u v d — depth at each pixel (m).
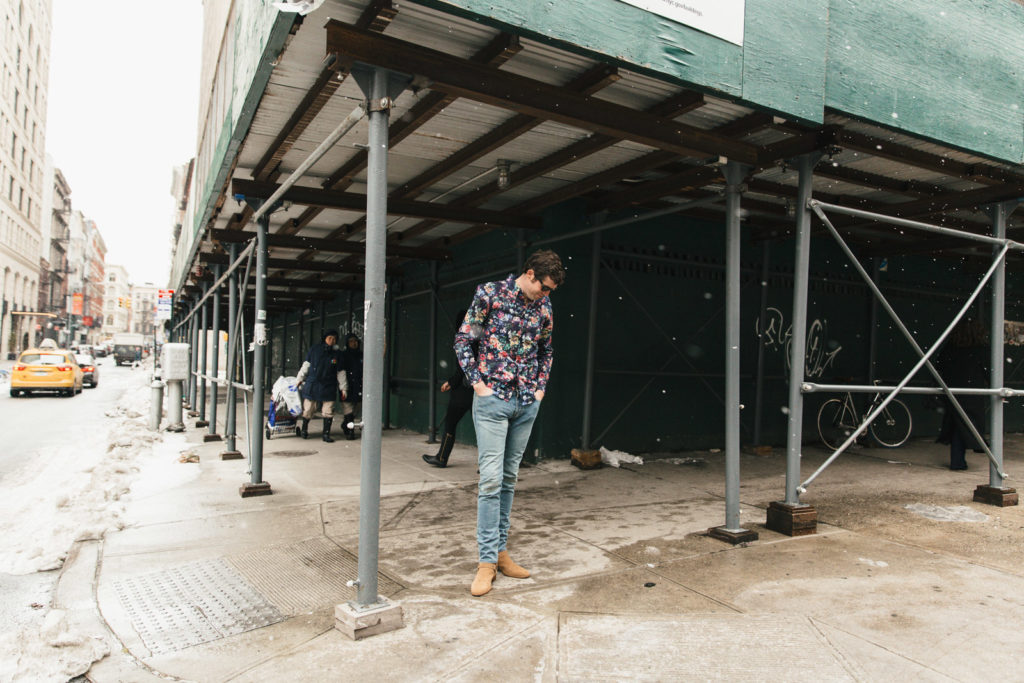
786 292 9.01
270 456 8.55
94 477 6.78
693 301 8.38
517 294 3.69
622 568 3.94
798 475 4.79
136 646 2.98
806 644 2.87
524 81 3.73
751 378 8.74
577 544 4.45
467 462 7.91
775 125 4.68
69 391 21.42
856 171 5.98
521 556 4.20
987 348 7.27
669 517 5.20
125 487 6.29
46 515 5.41
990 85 5.44
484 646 2.91
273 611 3.37
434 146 5.36
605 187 7.02
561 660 2.76
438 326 10.06
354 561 4.16
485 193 6.54
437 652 2.86
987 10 5.47
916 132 4.93
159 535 4.75
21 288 60.59
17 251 58.16
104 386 28.17
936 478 6.87
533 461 7.40
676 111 4.46
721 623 3.11
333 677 2.65
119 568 4.04
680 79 3.74
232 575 3.91
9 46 52.66
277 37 3.44
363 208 6.41
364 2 3.28
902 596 3.45
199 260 10.38
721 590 3.55
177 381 11.58
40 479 7.31
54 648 2.84
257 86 4.05
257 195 6.07
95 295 134.75
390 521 5.13
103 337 148.12
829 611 3.25
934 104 5.06
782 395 8.98
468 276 9.14
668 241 8.20
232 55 5.07
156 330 31.48
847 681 2.55
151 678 2.68
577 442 7.62
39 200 67.81
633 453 7.93
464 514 5.34
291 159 5.59
